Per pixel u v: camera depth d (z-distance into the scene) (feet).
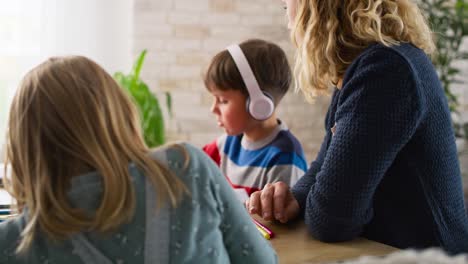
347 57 3.60
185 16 9.07
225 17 9.25
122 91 2.69
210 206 2.61
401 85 3.16
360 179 3.14
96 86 2.55
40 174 2.43
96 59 9.02
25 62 8.73
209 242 2.59
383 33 3.51
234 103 5.21
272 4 9.45
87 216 2.41
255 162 5.44
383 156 3.14
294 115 9.88
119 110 2.60
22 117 2.48
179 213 2.53
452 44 9.27
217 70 5.17
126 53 9.12
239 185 5.49
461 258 1.57
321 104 10.00
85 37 8.94
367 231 3.61
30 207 2.46
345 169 3.16
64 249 2.46
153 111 7.67
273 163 5.30
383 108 3.14
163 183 2.49
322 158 3.95
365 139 3.13
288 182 5.18
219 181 2.69
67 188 2.44
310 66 3.68
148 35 8.96
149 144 7.63
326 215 3.25
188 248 2.51
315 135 10.03
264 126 5.46
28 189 2.47
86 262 2.44
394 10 3.56
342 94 3.34
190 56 9.18
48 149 2.46
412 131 3.21
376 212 3.55
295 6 3.79
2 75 8.63
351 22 3.46
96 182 2.45
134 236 2.47
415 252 1.61
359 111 3.18
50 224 2.40
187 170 2.60
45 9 8.71
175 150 2.64
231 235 2.73
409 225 3.46
